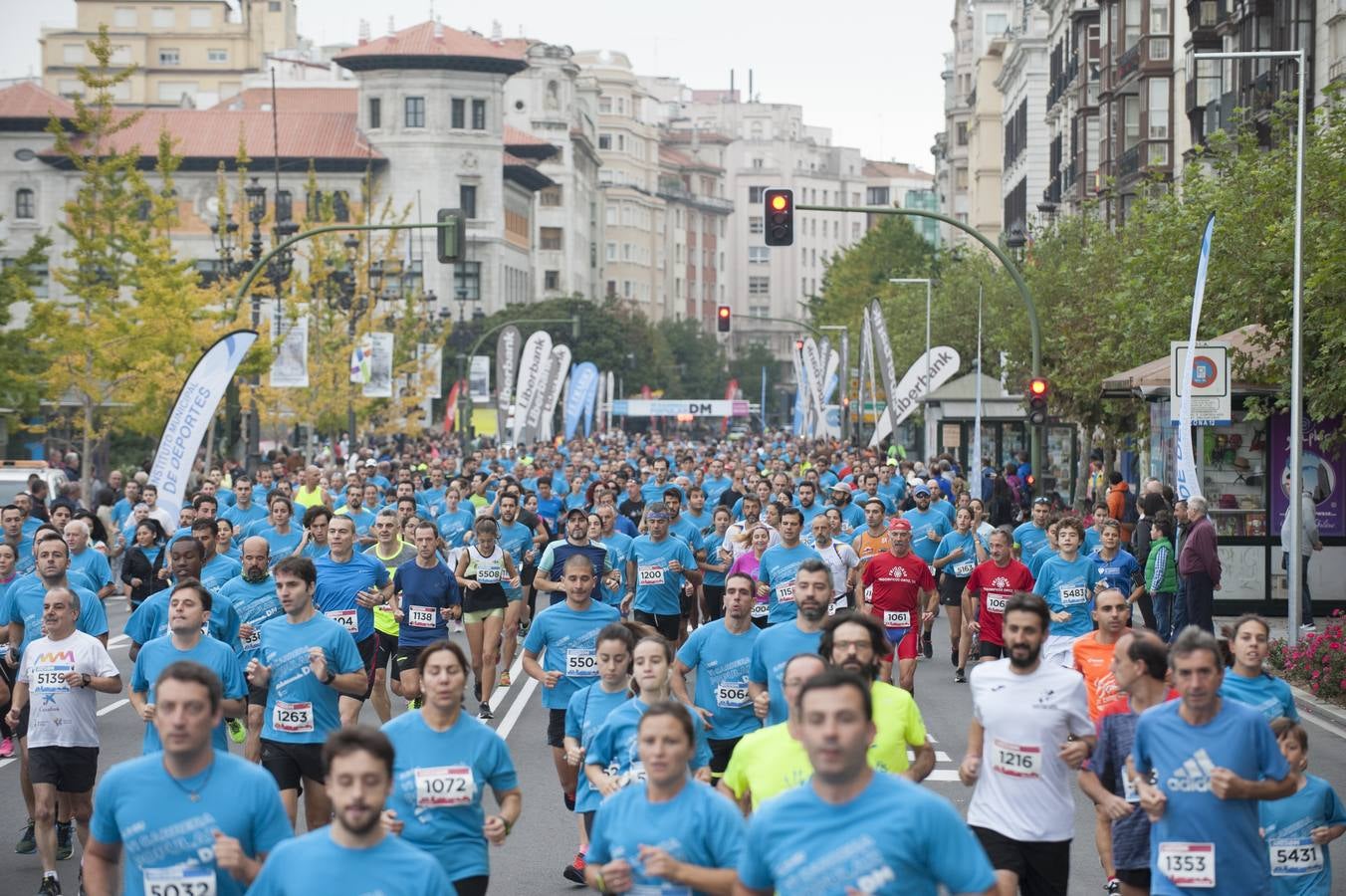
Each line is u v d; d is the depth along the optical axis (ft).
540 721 60.18
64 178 363.56
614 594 60.03
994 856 30.58
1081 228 172.76
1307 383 85.97
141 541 66.08
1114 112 202.69
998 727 30.76
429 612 54.03
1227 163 103.60
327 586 49.47
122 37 575.38
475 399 229.86
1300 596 79.41
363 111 383.86
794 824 20.57
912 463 126.31
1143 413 112.47
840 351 213.25
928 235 569.64
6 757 53.21
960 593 73.15
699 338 555.69
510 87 499.10
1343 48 127.65
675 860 23.84
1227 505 93.66
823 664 27.55
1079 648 39.45
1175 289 99.66
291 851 21.85
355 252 228.43
